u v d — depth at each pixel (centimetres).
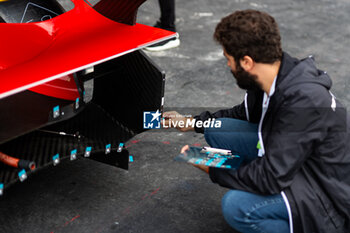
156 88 223
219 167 177
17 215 222
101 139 239
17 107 211
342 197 170
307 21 533
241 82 173
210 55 434
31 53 205
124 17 221
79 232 213
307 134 160
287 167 163
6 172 190
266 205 176
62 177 253
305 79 161
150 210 231
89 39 206
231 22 160
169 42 437
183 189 250
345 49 464
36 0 260
